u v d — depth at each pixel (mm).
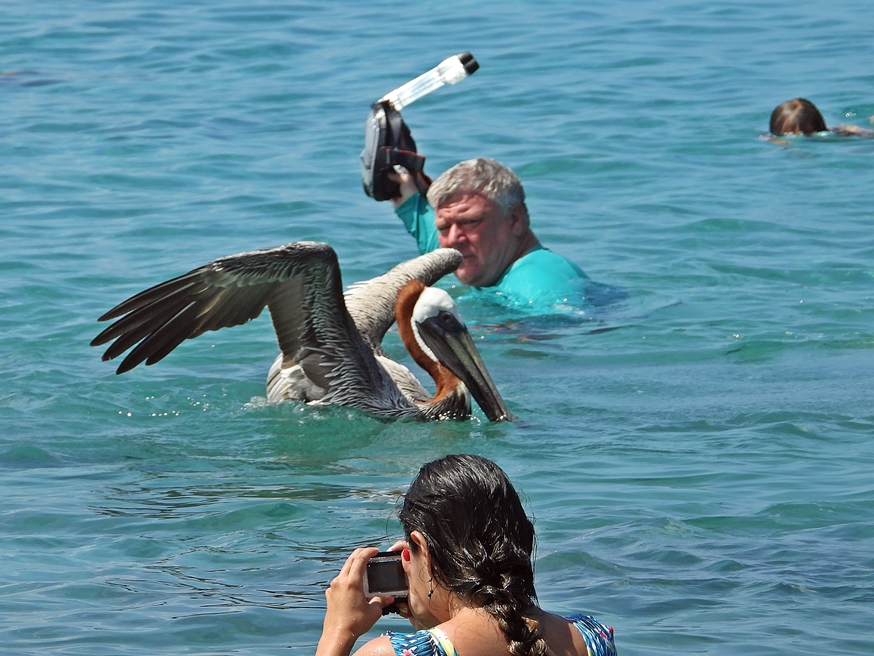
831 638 6426
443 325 11492
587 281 14938
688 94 24641
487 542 4555
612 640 4750
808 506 8477
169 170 19859
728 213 17766
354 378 11641
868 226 17062
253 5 33594
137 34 30375
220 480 9383
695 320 13812
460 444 10445
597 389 11812
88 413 11125
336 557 7664
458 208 14781
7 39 29797
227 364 12867
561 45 28766
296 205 18094
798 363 12367
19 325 13398
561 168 20141
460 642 4449
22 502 8734
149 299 10859
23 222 17172
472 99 24547
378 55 28172
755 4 32750
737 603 6895
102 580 7273
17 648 6277
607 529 8086
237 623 6645
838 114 23344
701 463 9578
